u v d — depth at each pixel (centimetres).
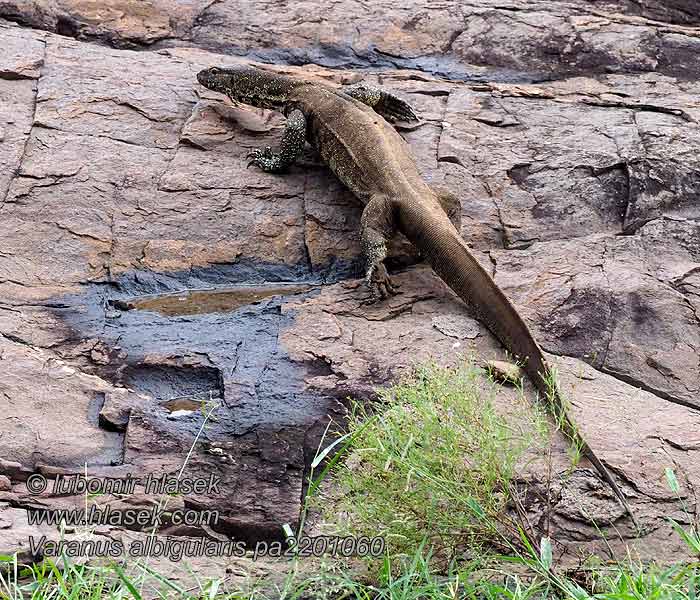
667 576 786
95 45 1547
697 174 1360
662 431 993
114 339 1096
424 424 834
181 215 1267
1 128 1332
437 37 1677
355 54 1638
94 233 1230
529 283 1191
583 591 764
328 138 1330
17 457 908
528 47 1673
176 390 1038
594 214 1313
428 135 1423
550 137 1434
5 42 1479
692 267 1226
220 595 783
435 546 838
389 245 1240
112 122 1374
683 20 1864
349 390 1027
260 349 1084
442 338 1105
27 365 1014
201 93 1457
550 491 908
